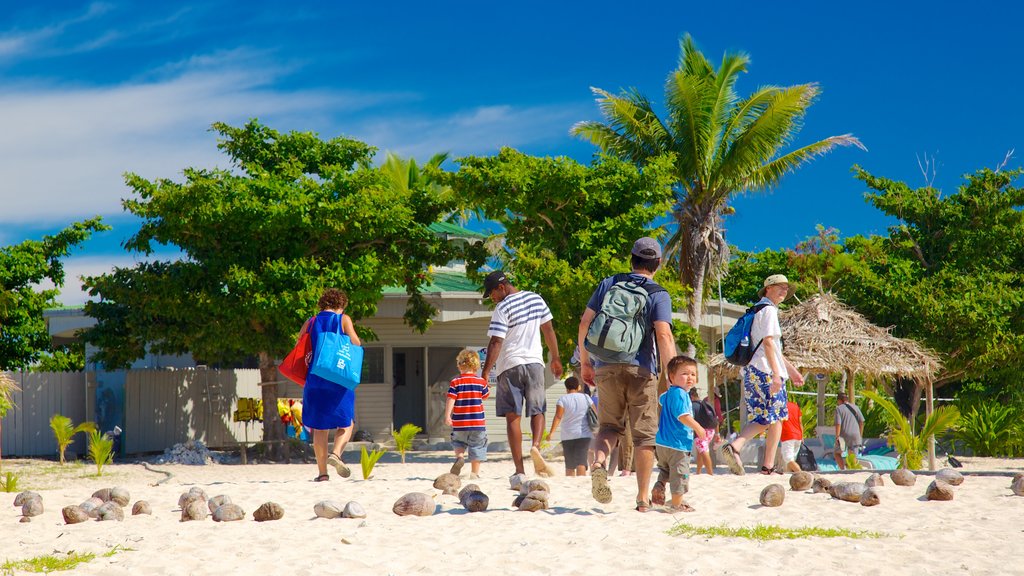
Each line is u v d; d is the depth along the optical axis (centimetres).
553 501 821
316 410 1051
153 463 2114
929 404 1788
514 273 2278
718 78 2802
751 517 726
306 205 2164
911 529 669
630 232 2306
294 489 962
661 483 779
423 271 2528
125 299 2198
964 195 3312
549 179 2264
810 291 3291
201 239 2211
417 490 938
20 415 2217
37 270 2736
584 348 754
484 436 1091
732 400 3095
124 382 2316
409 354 2853
